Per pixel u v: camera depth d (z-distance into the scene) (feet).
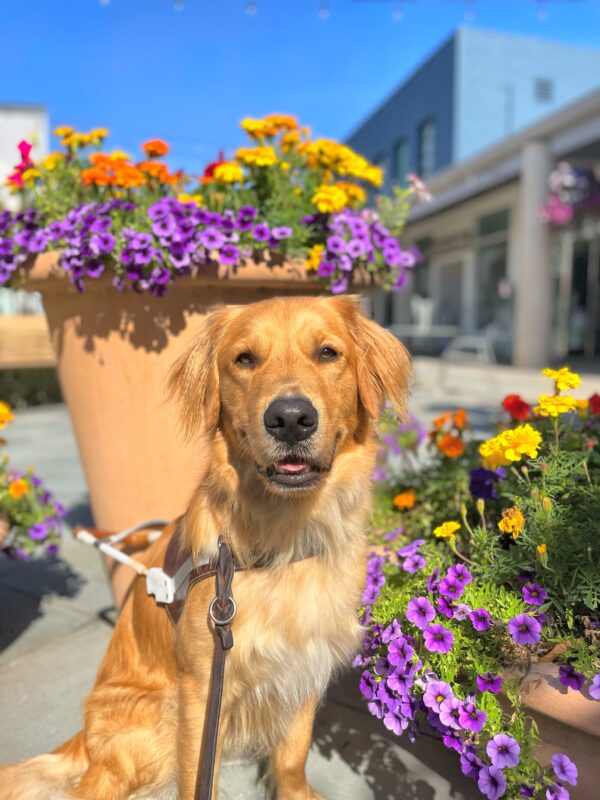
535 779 1.81
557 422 2.49
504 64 23.70
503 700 2.06
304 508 2.04
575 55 24.89
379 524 3.31
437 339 22.70
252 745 2.41
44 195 3.33
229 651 1.98
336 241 3.00
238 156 3.16
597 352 18.81
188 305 2.97
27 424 10.62
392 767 2.41
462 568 2.15
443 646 1.98
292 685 2.08
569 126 14.29
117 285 2.85
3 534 3.08
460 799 2.23
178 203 2.84
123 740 2.14
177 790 2.19
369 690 2.18
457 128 23.41
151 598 2.31
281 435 1.87
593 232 17.78
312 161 3.50
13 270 3.12
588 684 1.87
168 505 3.14
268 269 2.98
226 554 2.00
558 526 2.16
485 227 20.31
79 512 5.73
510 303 18.79
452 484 3.25
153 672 2.29
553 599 2.06
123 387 3.05
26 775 2.15
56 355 3.33
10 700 2.87
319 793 2.30
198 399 2.29
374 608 2.36
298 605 2.03
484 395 11.02
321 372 2.07
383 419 2.56
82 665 3.15
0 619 3.63
